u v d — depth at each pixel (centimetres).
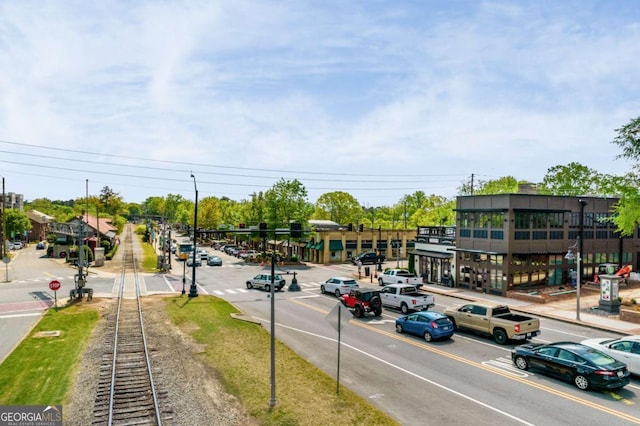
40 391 1444
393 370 1700
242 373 1609
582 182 6525
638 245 4531
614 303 2764
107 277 4634
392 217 11500
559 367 1568
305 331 2323
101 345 2005
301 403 1335
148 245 10119
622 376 1454
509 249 3497
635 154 3041
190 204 16238
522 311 2902
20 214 9294
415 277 3947
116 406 1341
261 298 3422
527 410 1328
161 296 3372
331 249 6656
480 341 2152
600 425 1226
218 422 1223
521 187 4169
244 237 7750
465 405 1365
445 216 7250
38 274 4816
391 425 1185
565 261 3888
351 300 2812
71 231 6219
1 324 2428
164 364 1730
